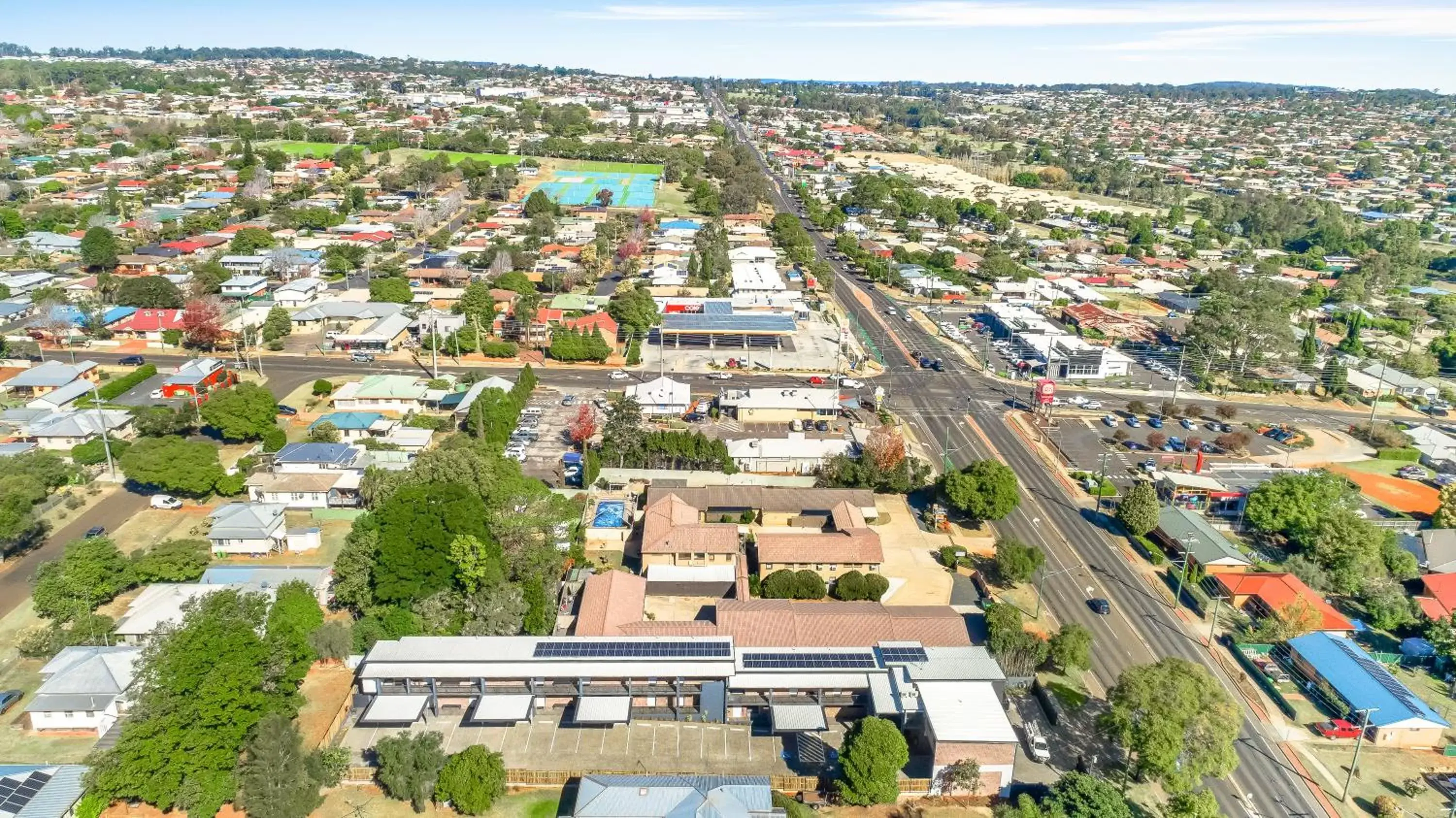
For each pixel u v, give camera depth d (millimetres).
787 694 93562
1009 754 84188
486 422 155125
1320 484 134250
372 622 100438
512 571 109688
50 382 171875
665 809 74125
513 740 89688
